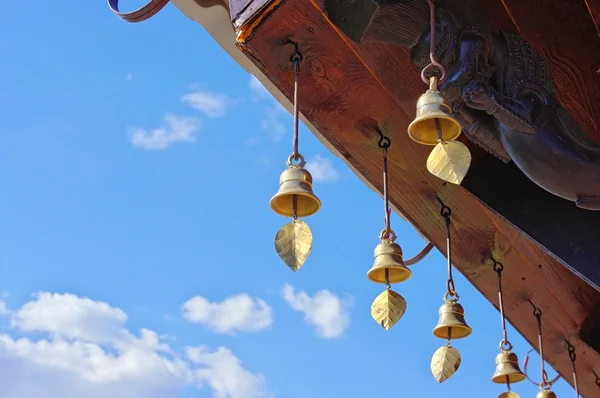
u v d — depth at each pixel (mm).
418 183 4863
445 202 5035
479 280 5957
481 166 4660
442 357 4516
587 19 4039
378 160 4656
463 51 3424
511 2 4047
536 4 4047
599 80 4141
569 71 4164
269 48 3803
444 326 4613
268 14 3582
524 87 3545
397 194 4984
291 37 3738
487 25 3527
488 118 3715
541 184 3748
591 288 5980
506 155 3910
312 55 3857
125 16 4230
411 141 4473
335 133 4422
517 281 5949
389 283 4047
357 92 4145
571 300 6160
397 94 4098
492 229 5309
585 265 4312
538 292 6109
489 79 3545
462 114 3658
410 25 3420
